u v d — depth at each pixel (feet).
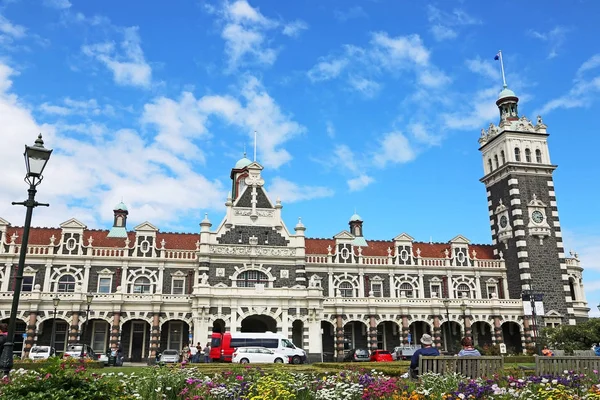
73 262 225.35
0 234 222.69
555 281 262.47
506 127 283.38
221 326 205.26
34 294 203.21
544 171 279.28
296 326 216.33
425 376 59.77
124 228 249.34
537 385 57.98
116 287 226.58
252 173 243.19
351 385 57.57
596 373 66.59
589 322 205.26
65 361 53.42
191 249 243.40
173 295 215.72
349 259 255.29
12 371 58.29
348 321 232.94
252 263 227.61
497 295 266.36
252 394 55.72
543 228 268.00
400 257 262.06
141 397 51.88
